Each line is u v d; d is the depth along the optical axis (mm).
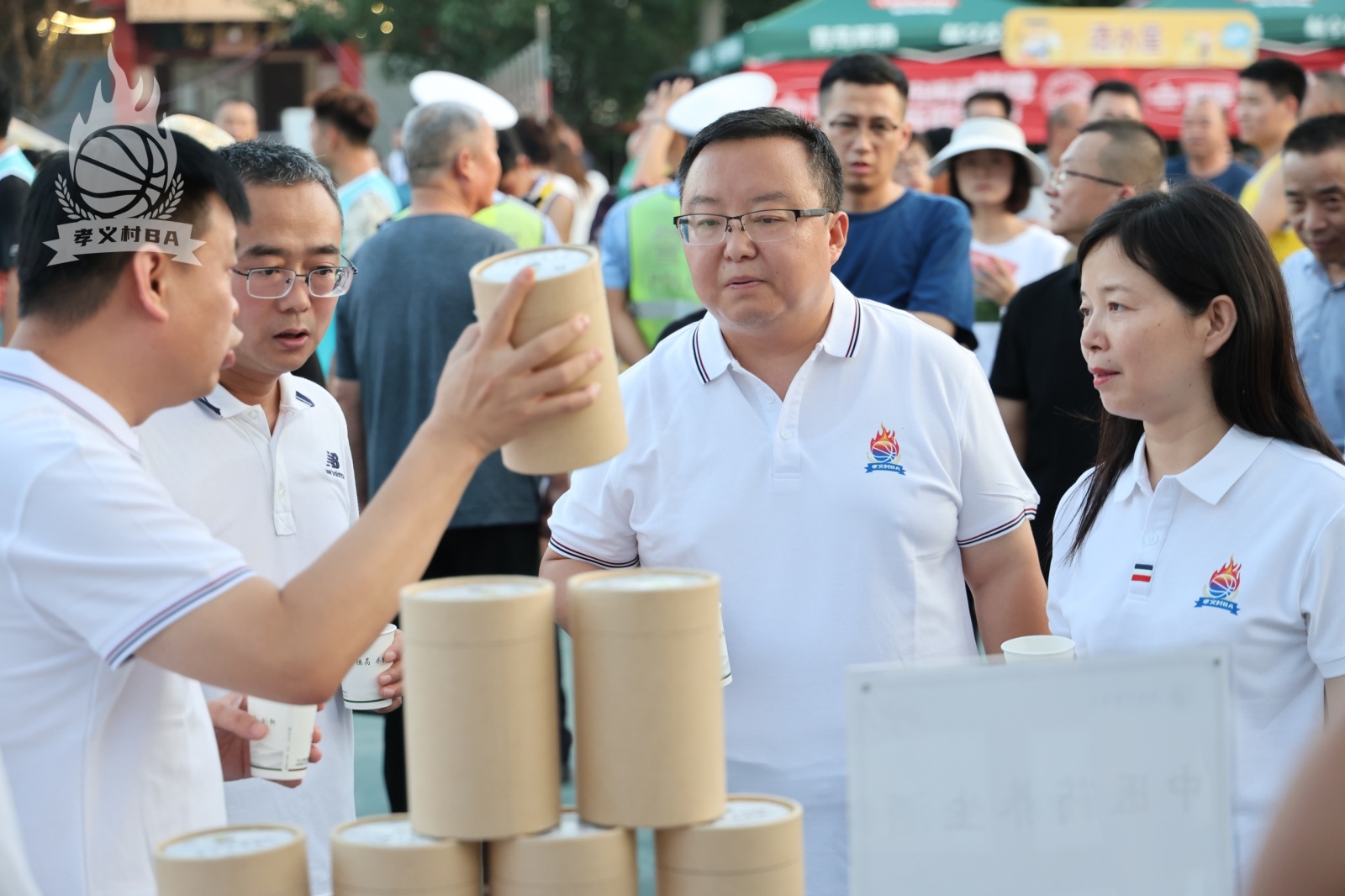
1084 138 3834
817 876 2092
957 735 1152
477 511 4031
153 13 17141
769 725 2098
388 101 18266
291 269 2117
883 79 3873
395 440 4047
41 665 1463
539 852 1225
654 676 1243
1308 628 1877
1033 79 9133
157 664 1412
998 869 1153
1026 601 2248
